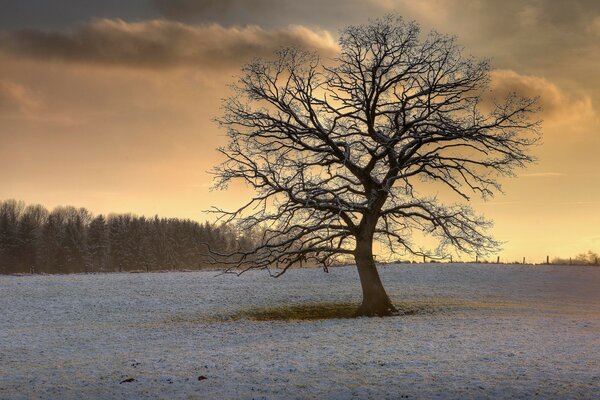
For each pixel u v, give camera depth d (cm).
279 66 3478
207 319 3512
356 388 1480
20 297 4416
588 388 1398
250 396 1436
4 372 1927
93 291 4719
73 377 1791
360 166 3638
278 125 3453
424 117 3381
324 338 2477
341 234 3516
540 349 2003
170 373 1781
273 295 4447
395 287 4766
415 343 2220
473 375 1582
